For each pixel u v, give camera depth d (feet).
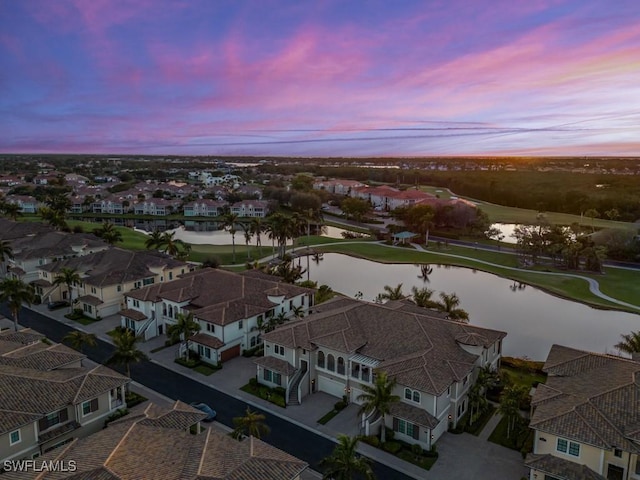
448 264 371.15
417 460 127.13
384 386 130.72
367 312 174.50
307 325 168.76
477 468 124.47
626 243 382.83
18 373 128.16
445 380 134.82
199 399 157.69
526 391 145.28
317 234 496.64
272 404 155.33
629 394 116.06
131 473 89.30
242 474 91.91
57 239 310.24
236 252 391.65
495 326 241.14
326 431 140.46
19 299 201.05
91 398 128.67
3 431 109.09
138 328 207.21
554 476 107.76
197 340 185.47
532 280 323.16
